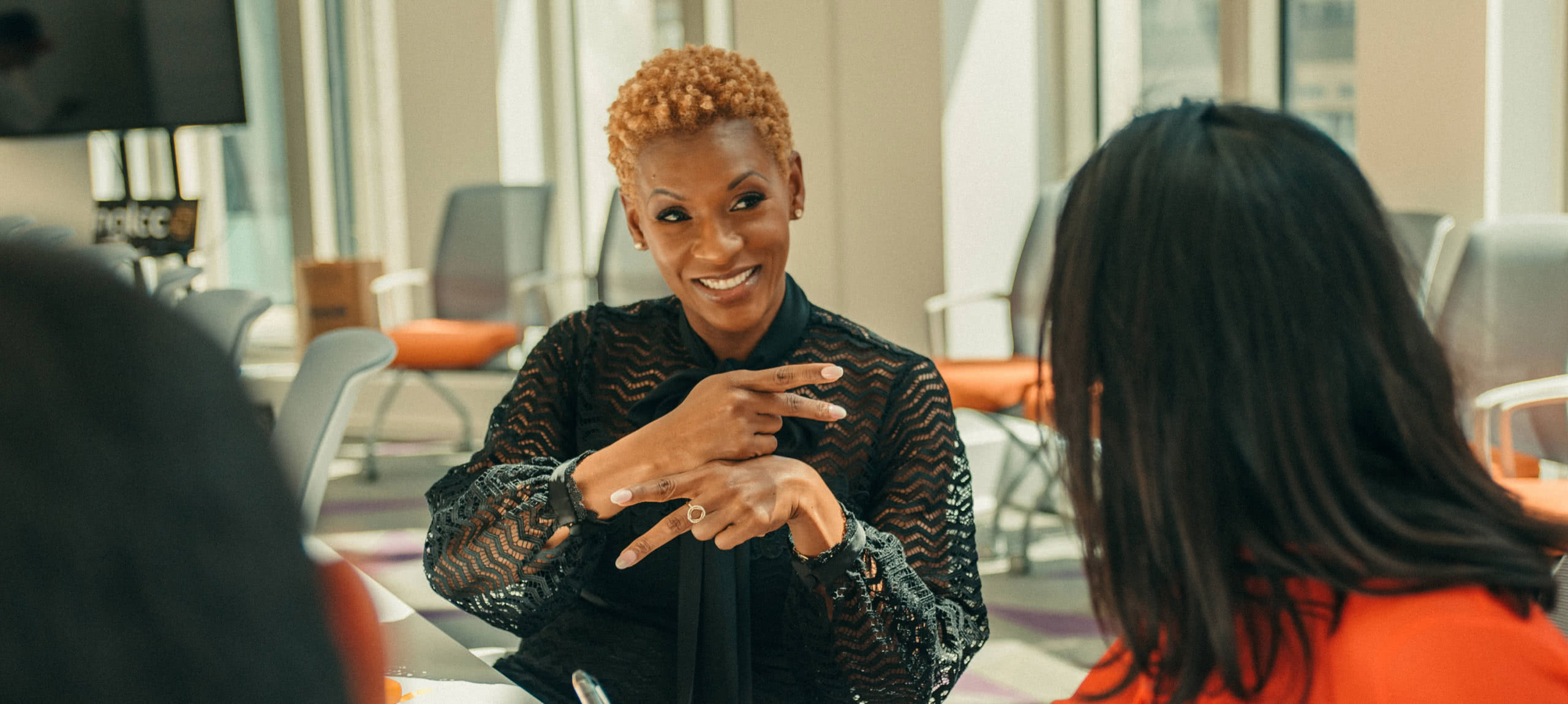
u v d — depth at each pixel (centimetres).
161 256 418
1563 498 201
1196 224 56
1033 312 354
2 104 425
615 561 109
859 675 97
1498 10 276
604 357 113
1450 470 57
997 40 409
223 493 18
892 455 108
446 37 542
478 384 538
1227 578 56
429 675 92
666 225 100
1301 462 54
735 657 101
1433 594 52
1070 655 274
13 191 436
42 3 422
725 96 98
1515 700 48
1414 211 286
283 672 18
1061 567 341
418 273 513
